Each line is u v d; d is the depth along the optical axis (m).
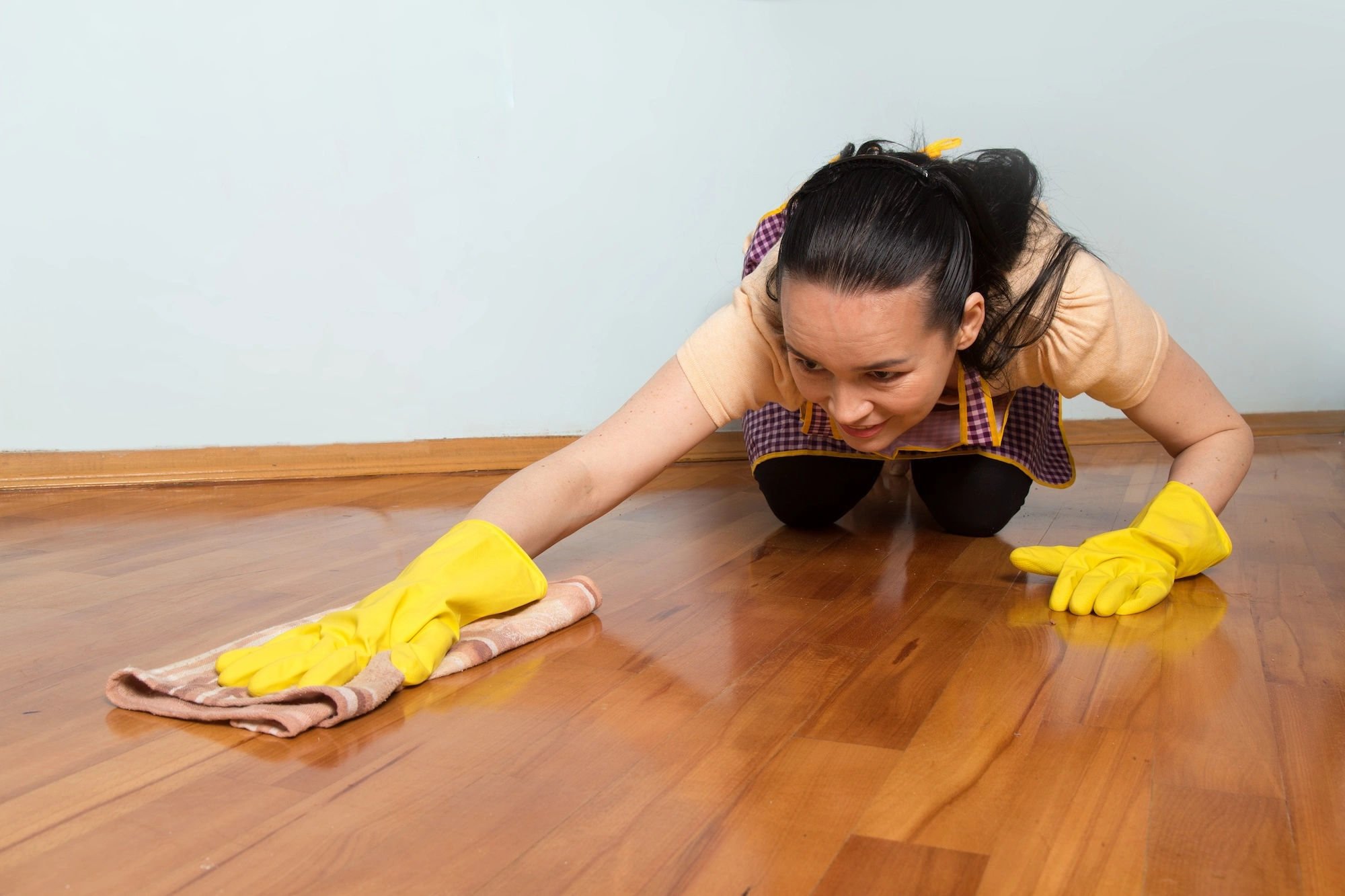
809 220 0.93
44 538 1.62
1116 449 2.53
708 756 0.81
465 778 0.78
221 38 2.03
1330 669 1.00
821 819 0.71
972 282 1.01
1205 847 0.67
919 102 2.51
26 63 1.95
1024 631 1.12
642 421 1.20
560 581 1.22
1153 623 1.14
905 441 1.42
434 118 2.15
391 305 2.19
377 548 1.54
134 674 0.91
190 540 1.60
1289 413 2.74
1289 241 2.68
